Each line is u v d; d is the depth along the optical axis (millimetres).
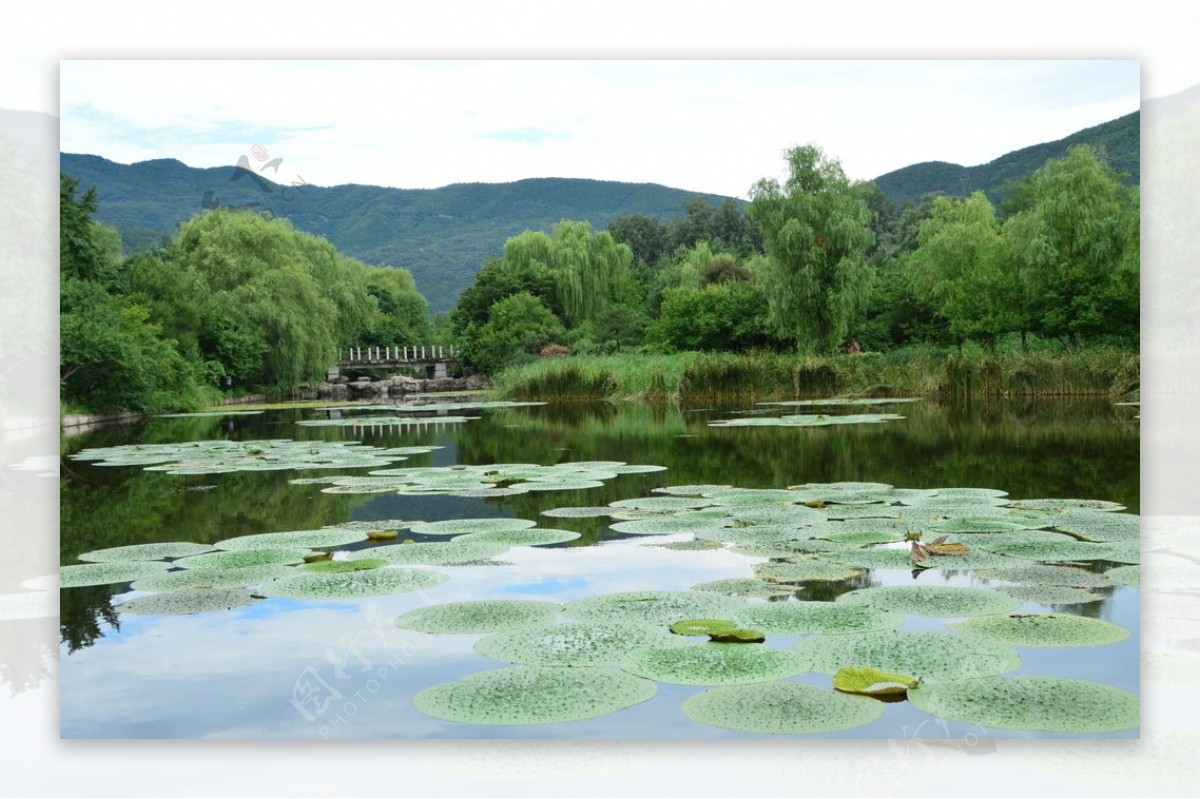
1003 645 3484
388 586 4477
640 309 39031
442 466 9117
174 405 22031
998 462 8523
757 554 4980
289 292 27250
